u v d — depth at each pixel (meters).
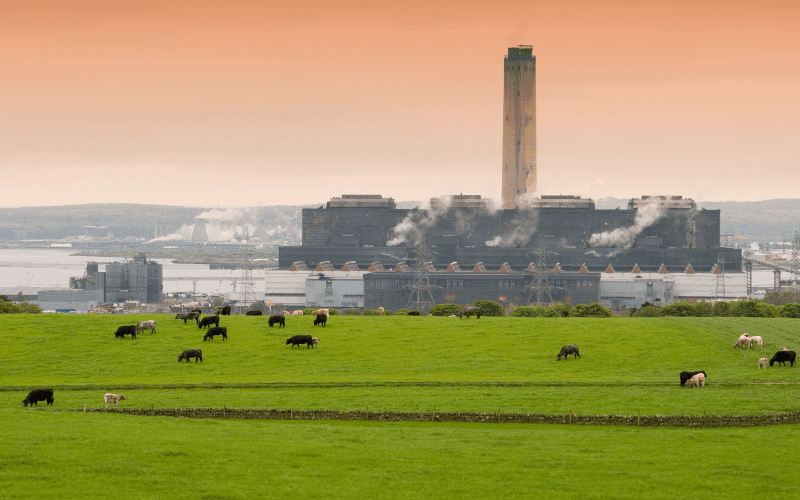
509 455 174.38
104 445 172.25
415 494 145.00
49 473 150.88
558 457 173.25
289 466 161.12
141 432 189.38
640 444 187.75
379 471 159.38
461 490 148.25
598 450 181.00
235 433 192.38
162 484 146.62
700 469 163.88
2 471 151.38
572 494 146.75
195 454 167.38
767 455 176.25
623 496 146.00
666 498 145.25
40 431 186.25
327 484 149.38
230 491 143.62
